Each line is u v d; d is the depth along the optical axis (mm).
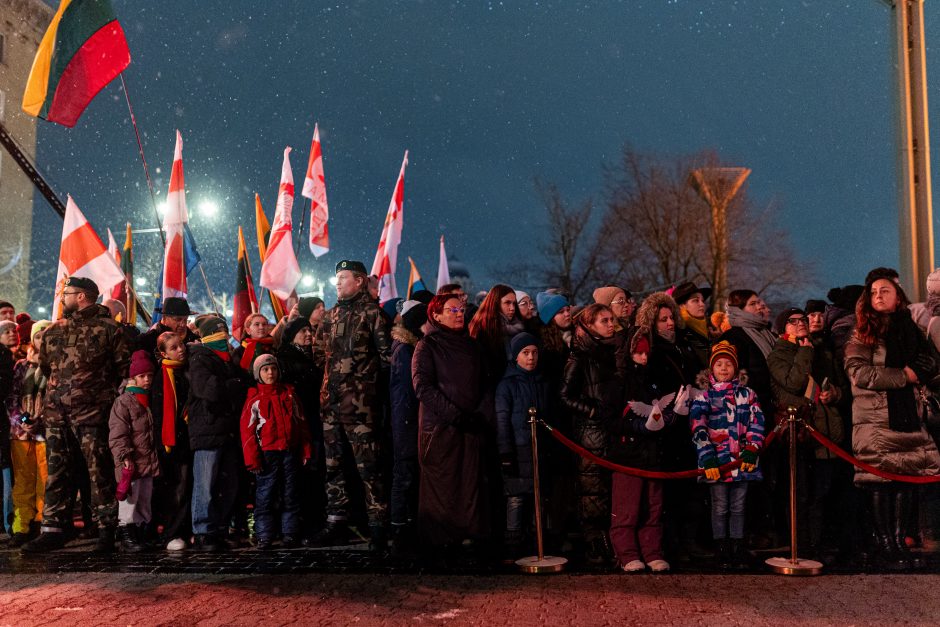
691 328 7746
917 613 4871
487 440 6719
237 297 10234
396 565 6430
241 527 7961
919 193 8820
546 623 4781
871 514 6613
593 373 6441
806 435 6797
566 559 6387
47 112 9062
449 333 6746
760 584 5652
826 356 7215
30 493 7863
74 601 5418
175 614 5074
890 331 6484
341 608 5152
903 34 8922
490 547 6945
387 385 7715
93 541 7840
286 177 10125
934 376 6648
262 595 5488
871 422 6492
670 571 6125
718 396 6418
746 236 28312
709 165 28625
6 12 46719
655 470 6289
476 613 5012
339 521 7426
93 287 7617
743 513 6348
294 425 7355
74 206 9219
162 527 8734
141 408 7285
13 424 7797
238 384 7547
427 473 6562
